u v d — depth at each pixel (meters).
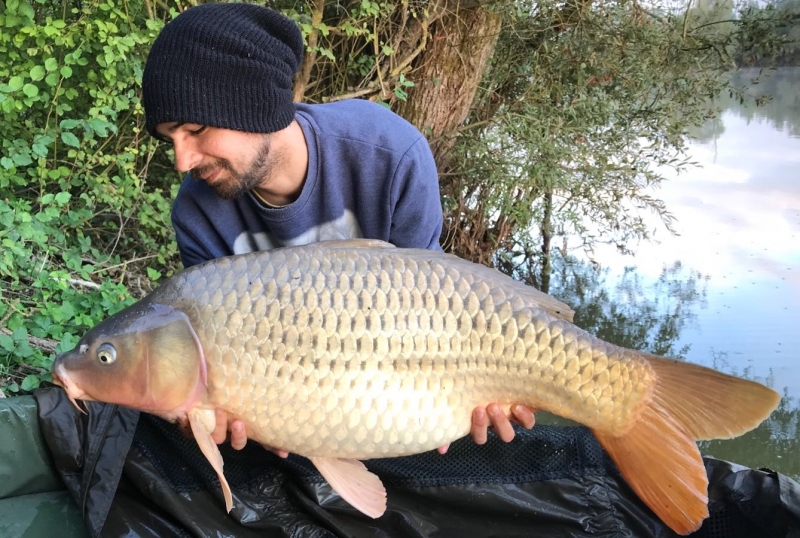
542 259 5.46
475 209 5.10
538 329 1.50
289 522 1.93
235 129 1.58
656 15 5.02
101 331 1.46
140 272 3.69
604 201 5.04
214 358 1.44
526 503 1.97
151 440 1.91
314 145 1.76
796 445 3.08
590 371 1.51
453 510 1.97
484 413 1.54
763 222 6.15
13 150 3.08
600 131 4.93
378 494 1.57
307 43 3.98
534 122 4.54
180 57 1.52
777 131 9.89
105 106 3.23
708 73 5.21
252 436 1.50
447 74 4.43
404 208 1.87
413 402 1.48
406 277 1.48
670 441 1.53
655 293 4.89
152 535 1.86
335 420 1.47
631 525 1.96
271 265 1.48
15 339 2.34
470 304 1.49
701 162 8.09
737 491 1.86
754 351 3.90
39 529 1.80
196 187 1.91
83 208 3.45
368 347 1.45
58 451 1.86
